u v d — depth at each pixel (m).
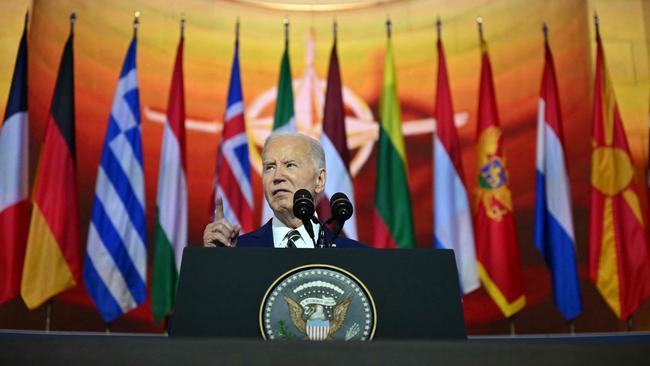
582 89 10.39
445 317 2.75
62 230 9.20
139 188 9.91
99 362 1.80
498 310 9.98
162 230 9.90
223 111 11.24
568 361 1.82
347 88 11.70
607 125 10.07
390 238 10.27
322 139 10.59
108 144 9.84
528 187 10.48
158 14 11.02
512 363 1.82
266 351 1.82
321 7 12.12
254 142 11.21
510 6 11.27
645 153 10.06
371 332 2.68
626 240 9.71
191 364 1.81
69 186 9.36
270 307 2.69
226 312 2.68
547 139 10.21
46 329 8.94
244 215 10.14
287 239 4.46
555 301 9.65
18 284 8.84
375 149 11.38
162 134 10.69
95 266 9.38
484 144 10.65
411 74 11.65
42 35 9.67
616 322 9.48
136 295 9.58
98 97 10.15
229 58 11.51
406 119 11.46
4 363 1.77
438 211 10.40
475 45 11.43
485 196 10.44
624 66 10.32
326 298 2.73
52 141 9.35
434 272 2.85
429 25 11.80
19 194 9.05
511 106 10.93
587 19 10.49
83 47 10.09
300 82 11.72
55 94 9.55
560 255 9.73
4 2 9.59
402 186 10.53
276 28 11.89
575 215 10.07
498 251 10.12
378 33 11.93
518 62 11.02
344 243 4.46
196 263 2.79
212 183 10.83
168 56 11.00
